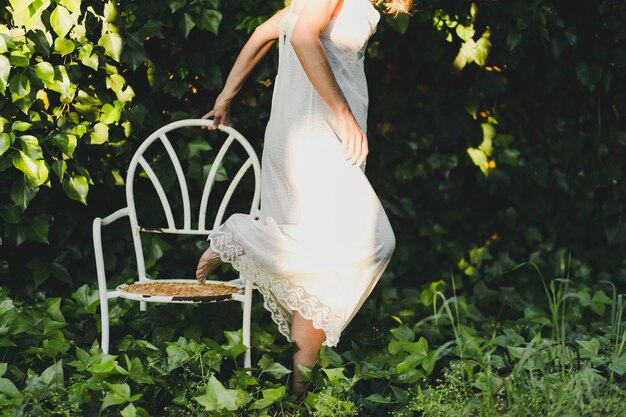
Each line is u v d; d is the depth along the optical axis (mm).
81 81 3756
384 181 4355
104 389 2916
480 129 4395
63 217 3877
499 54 4238
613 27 4262
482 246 4574
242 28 3883
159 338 3420
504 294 4359
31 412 2801
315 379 3037
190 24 3762
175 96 3896
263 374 3303
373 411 3070
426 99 4344
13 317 3369
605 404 2848
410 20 4035
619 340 3633
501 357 3418
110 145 3871
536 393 2893
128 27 3725
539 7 4020
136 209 4004
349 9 2947
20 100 3527
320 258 2939
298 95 2982
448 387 3105
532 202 4551
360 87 3051
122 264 4027
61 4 3539
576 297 4332
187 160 4035
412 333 3582
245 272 3014
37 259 3852
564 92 4484
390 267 4418
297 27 2795
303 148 2961
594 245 4660
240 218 3023
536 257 4574
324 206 2947
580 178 4570
